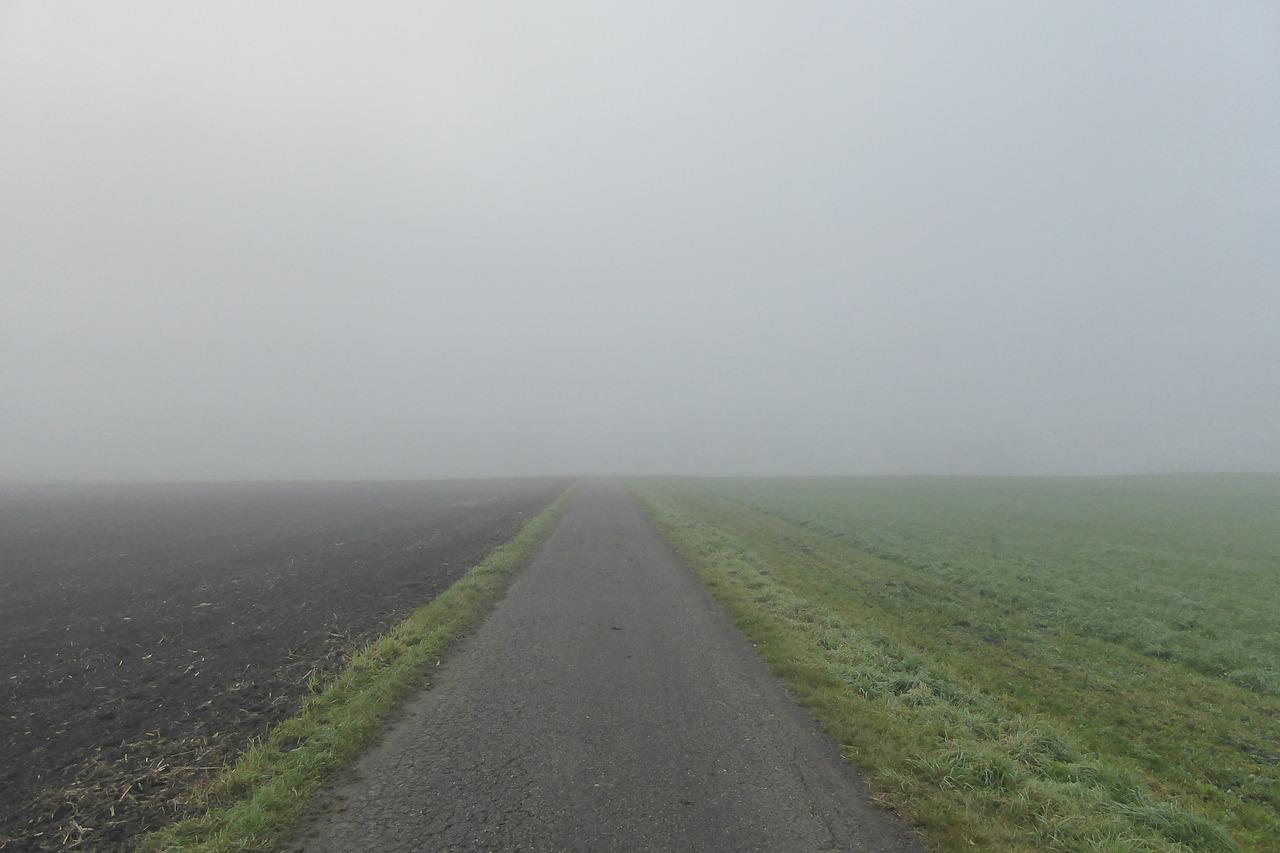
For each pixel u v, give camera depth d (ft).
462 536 79.77
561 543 71.51
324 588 49.47
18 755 21.42
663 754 20.54
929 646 37.24
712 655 31.53
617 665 29.84
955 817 17.06
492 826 16.33
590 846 15.44
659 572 54.13
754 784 18.63
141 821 17.35
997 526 104.63
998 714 26.16
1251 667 36.52
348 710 24.06
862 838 16.03
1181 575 63.87
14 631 38.29
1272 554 77.82
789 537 88.43
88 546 76.23
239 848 15.70
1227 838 17.99
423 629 35.35
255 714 24.58
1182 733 27.14
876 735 22.21
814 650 32.55
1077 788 19.57
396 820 16.67
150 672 30.17
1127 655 38.42
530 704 24.94
